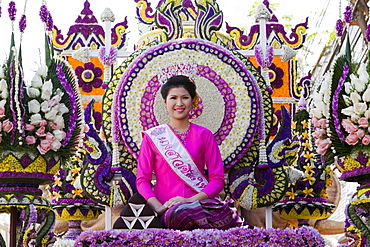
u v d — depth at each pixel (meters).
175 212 5.36
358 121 5.89
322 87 6.33
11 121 5.93
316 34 12.16
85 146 6.32
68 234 7.51
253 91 6.40
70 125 6.27
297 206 7.27
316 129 6.41
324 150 6.29
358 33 10.54
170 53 6.42
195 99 6.08
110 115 6.41
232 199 6.40
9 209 6.12
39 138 6.02
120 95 6.38
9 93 5.94
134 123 6.35
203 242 5.03
